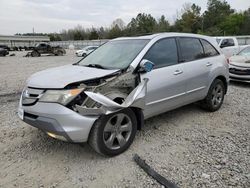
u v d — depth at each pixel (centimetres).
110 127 360
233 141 423
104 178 323
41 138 437
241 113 570
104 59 444
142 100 388
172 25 7531
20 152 389
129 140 386
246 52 1037
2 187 306
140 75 397
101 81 362
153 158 369
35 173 335
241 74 888
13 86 926
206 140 428
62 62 2216
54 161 363
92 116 340
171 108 468
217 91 574
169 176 324
